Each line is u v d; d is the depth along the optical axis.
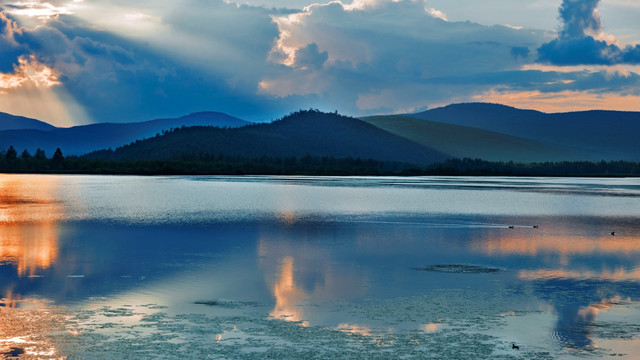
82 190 101.81
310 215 57.09
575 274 27.30
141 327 18.23
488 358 15.75
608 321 19.22
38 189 104.44
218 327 18.31
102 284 24.50
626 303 21.58
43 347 16.34
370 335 17.61
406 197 87.00
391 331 18.02
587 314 20.06
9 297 22.09
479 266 29.44
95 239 38.69
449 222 51.22
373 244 37.16
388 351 16.20
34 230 43.50
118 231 43.25
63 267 28.42
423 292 23.36
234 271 27.61
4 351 16.02
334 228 46.00
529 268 28.80
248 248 35.06
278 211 61.34
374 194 94.62
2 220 50.66
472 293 23.23
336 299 22.16
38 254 32.31
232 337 17.34
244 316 19.62
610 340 17.25
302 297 22.45
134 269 27.97
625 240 39.88
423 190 109.00
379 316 19.70
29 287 23.86
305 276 26.56
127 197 83.69
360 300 22.00
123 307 20.69
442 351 16.25
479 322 19.03
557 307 20.97
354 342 16.94
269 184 133.75
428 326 18.59
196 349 16.27
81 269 27.89
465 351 16.27
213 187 116.56
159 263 29.73
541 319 19.39
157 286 24.23
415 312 20.22
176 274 26.84
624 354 16.11
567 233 43.88
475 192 103.38
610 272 27.83
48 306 20.75
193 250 34.12
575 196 93.38
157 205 68.75
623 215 59.41
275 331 17.95
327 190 106.62
